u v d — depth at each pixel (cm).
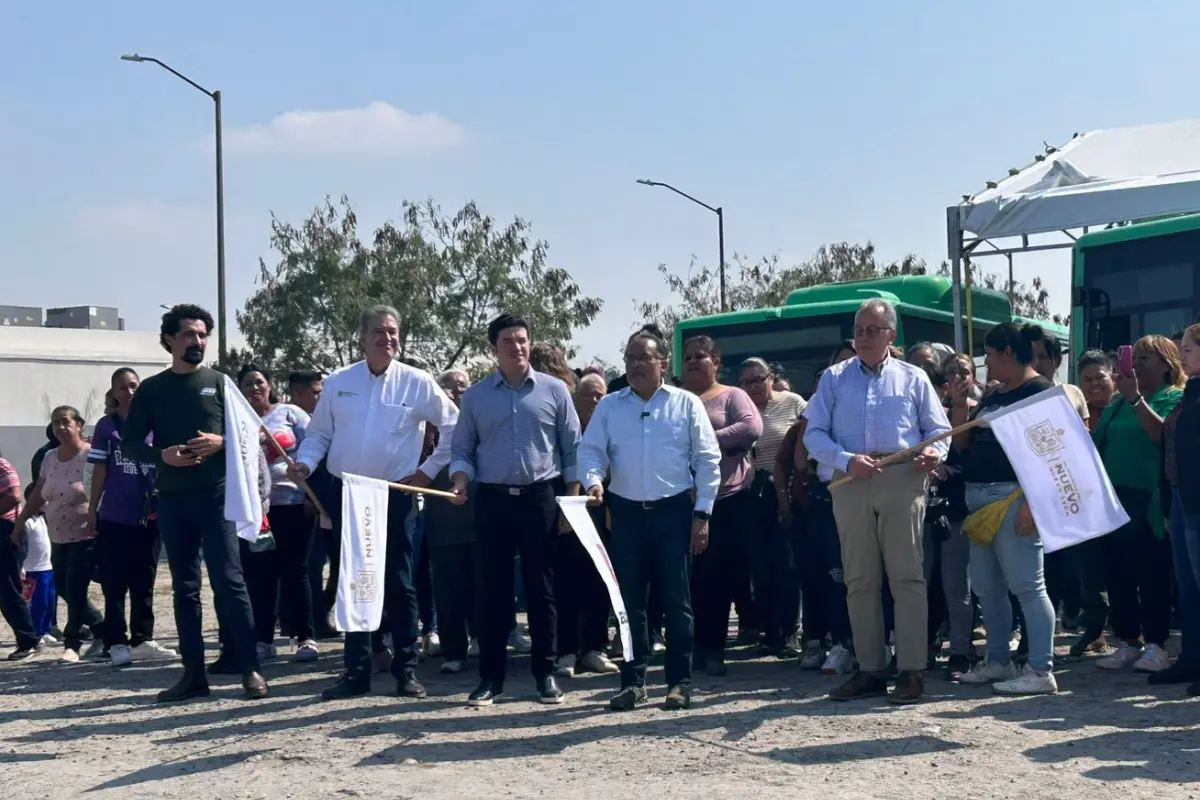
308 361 3747
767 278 4244
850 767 577
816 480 842
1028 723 652
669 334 4038
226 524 785
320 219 3784
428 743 644
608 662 879
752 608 995
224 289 2841
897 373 727
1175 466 735
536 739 649
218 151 2827
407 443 777
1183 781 542
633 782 561
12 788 589
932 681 787
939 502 778
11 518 1054
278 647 1044
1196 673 744
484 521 746
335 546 786
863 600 729
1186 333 720
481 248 3881
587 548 688
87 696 820
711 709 712
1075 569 959
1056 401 682
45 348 4625
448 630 865
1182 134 1486
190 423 773
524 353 744
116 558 967
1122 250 1372
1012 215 1394
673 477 724
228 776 593
